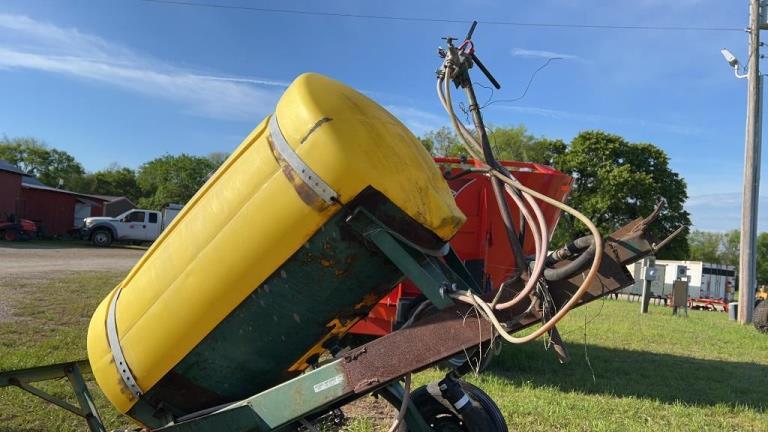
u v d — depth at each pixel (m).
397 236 2.85
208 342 3.12
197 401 3.32
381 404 5.65
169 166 70.31
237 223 2.98
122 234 34.69
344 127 2.82
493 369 7.57
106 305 3.53
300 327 3.11
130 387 3.29
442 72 3.22
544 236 2.84
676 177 43.31
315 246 2.90
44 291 12.00
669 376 7.76
